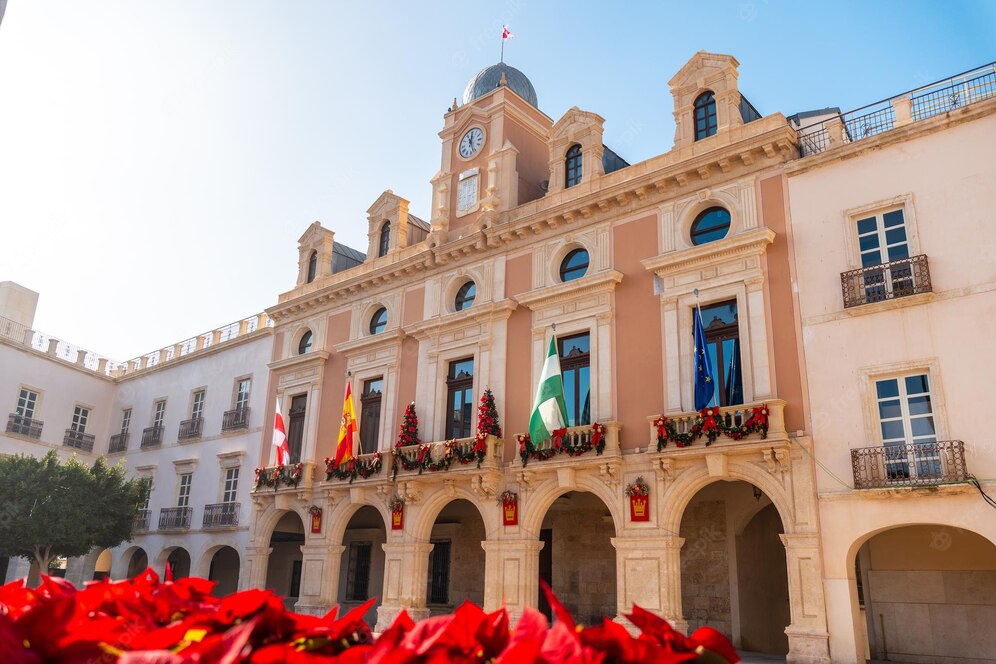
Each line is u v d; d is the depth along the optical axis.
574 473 21.92
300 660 3.20
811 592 17.69
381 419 27.83
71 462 31.80
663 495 20.27
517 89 32.06
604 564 24.77
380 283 29.95
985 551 19.16
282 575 33.78
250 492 30.78
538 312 24.48
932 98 19.58
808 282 19.77
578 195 24.95
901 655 19.67
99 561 40.50
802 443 18.62
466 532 28.67
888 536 20.55
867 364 18.44
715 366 20.81
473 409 25.16
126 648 3.40
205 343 38.41
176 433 37.31
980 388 17.00
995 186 17.86
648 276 22.48
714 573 22.48
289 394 32.03
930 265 18.25
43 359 39.50
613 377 22.22
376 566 30.41
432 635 3.39
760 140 20.91
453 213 28.86
